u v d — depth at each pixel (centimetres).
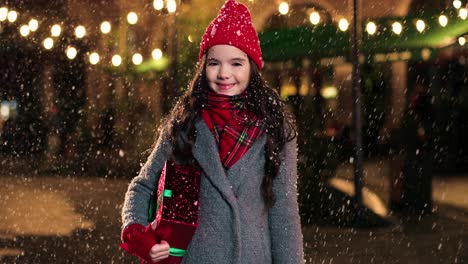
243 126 291
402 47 1255
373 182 1602
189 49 1541
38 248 878
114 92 2239
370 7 2055
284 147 293
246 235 286
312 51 1271
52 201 1290
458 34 1241
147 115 2078
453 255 856
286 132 295
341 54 1268
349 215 1095
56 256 837
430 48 1401
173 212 271
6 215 1126
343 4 2008
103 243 912
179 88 1382
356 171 1055
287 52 1277
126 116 2114
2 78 2336
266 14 2016
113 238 946
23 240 925
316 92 2050
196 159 289
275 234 293
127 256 841
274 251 294
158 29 2152
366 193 1313
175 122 295
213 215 286
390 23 1254
